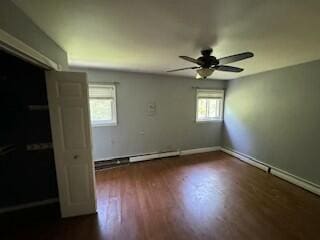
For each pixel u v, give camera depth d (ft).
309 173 9.90
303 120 10.05
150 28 5.42
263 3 3.98
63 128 7.00
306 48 7.29
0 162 6.81
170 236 6.50
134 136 13.87
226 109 16.55
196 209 8.11
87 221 7.32
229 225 7.06
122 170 12.59
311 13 4.42
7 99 6.62
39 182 7.38
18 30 4.12
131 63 10.27
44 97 6.97
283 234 6.59
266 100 12.36
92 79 12.01
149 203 8.61
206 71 7.73
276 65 10.49
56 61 6.77
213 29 5.43
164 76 14.25
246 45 6.97
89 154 7.42
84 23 5.07
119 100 13.00
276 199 8.95
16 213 7.17
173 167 13.17
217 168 13.03
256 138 13.37
